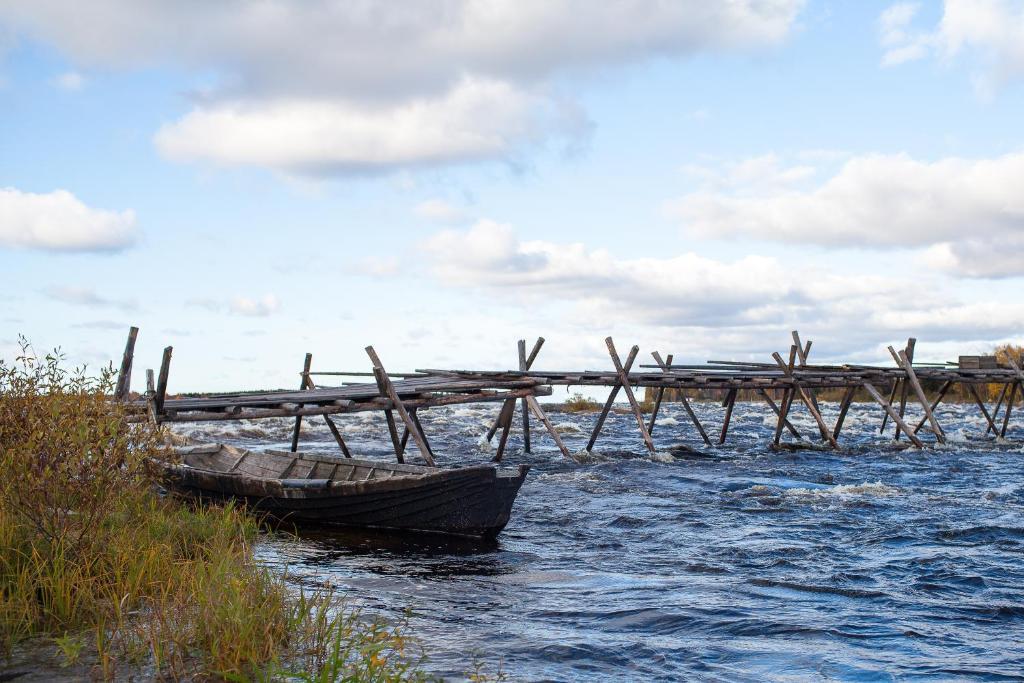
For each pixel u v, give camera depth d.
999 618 7.80
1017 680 6.13
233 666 5.32
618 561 10.25
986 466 20.22
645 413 38.59
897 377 25.42
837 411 39.84
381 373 16.66
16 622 6.16
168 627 5.84
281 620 6.19
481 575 9.41
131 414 13.46
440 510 11.39
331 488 11.57
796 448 23.77
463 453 22.47
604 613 7.77
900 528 12.27
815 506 14.29
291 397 16.06
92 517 7.71
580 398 40.81
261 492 12.03
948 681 6.10
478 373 20.56
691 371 24.83
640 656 6.50
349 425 30.80
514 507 14.18
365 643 6.06
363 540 11.27
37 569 6.64
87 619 6.36
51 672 5.40
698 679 6.03
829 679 6.10
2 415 8.71
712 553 10.71
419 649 6.43
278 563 9.54
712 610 7.89
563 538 11.73
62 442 8.27
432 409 39.03
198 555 8.30
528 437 22.77
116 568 7.01
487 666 6.09
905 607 8.14
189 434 25.11
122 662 5.55
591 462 20.34
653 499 15.09
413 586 8.76
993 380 26.69
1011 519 12.97
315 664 5.60
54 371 9.18
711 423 33.06
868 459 21.58
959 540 11.45
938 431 24.33
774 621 7.55
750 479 17.84
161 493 12.52
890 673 6.24
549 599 8.31
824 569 9.77
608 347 21.50
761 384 23.41
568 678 5.92
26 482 7.95
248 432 26.70
